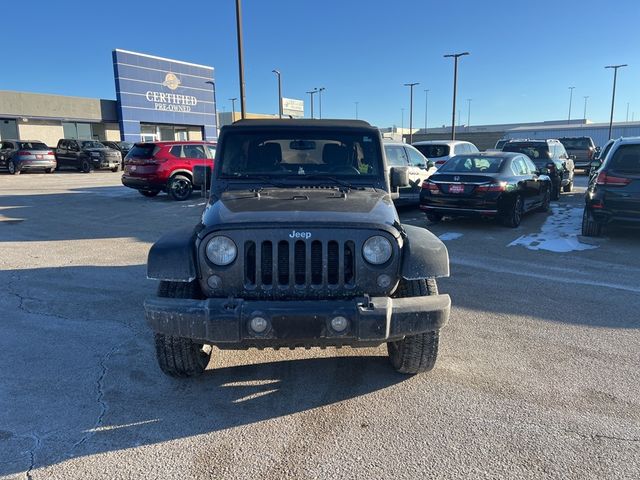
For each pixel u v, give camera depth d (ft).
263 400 11.26
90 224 34.71
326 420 10.46
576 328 15.37
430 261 10.55
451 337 14.71
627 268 22.41
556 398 11.27
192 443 9.68
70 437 9.83
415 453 9.34
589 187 29.30
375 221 10.53
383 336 9.91
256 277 10.19
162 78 119.85
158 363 11.96
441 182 32.09
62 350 13.82
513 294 18.78
